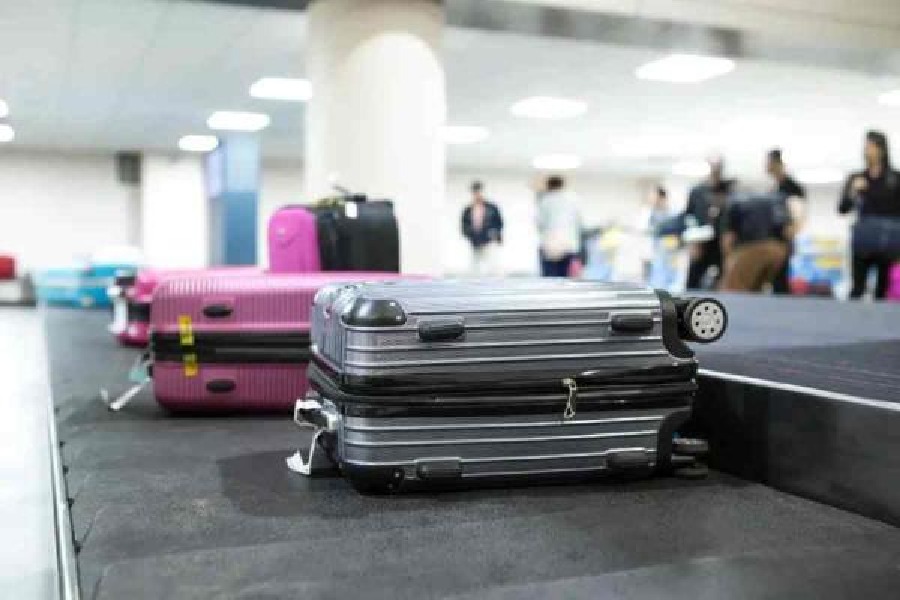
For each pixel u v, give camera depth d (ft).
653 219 35.94
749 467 6.35
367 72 14.29
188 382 8.83
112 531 4.97
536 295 5.99
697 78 24.97
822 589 3.99
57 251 42.52
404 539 4.83
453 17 15.94
